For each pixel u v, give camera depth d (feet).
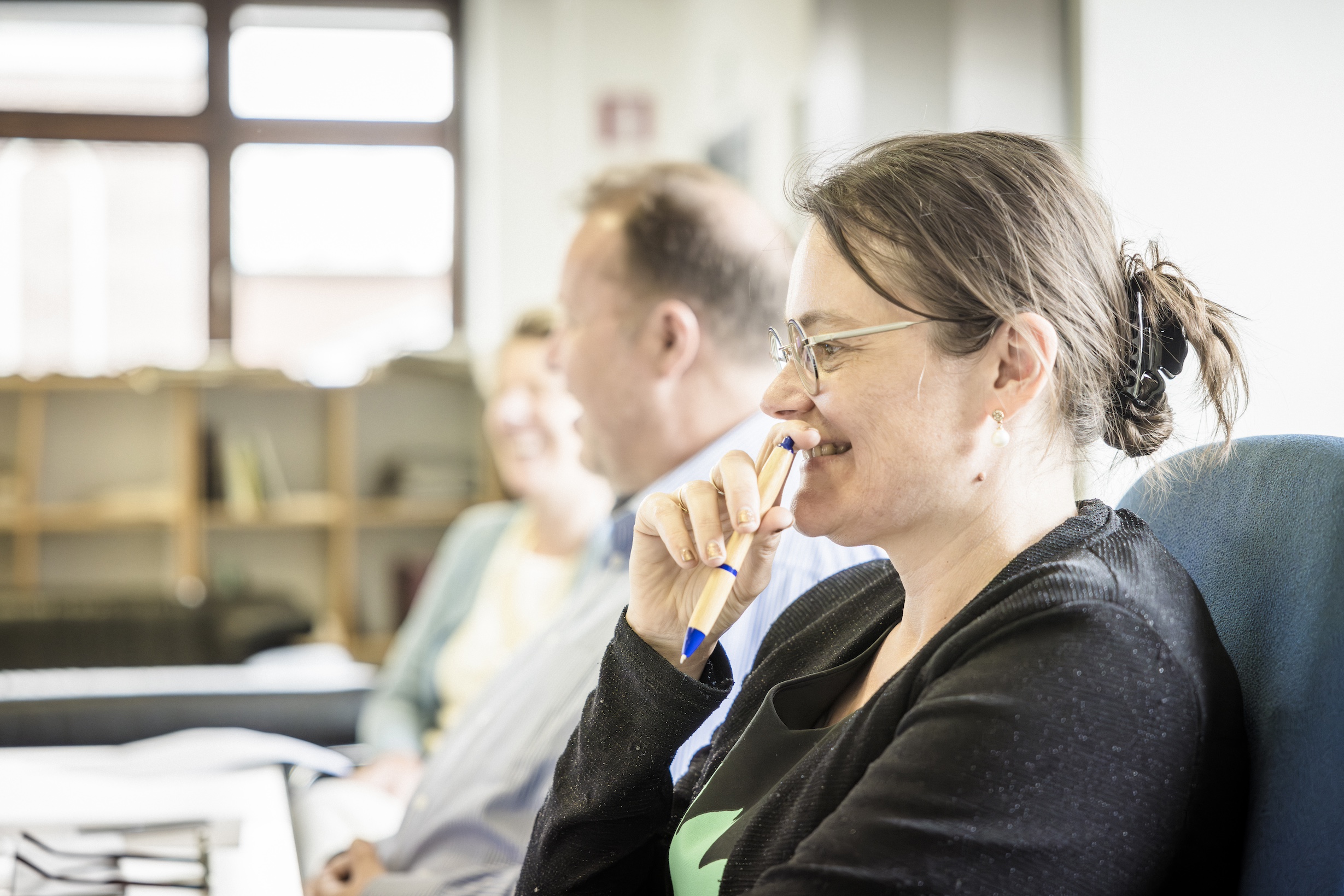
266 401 19.47
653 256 5.76
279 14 21.90
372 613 19.81
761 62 15.10
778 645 4.06
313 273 22.27
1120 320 3.28
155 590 18.26
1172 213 8.62
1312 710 2.91
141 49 21.57
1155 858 2.74
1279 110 8.73
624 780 3.67
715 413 5.93
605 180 6.32
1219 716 2.89
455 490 19.47
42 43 21.26
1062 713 2.65
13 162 21.39
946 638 2.99
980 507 3.23
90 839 4.95
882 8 10.83
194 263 21.95
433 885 5.02
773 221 6.08
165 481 19.45
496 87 21.27
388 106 22.26
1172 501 3.67
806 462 3.42
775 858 3.06
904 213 3.15
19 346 21.48
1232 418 3.47
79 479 19.21
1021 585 2.90
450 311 22.63
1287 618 3.07
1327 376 8.23
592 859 3.76
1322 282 8.52
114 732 9.28
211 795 5.82
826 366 3.26
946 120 10.62
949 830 2.60
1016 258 3.08
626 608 3.85
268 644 14.55
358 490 19.58
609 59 20.39
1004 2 9.81
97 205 21.67
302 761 6.79
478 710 6.15
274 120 21.90
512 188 21.33
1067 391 3.19
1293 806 2.88
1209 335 3.36
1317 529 3.07
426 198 22.50
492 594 9.22
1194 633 2.91
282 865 4.59
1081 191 3.29
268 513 19.08
